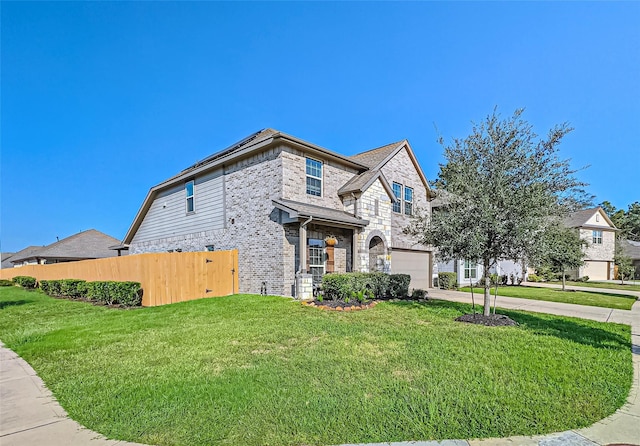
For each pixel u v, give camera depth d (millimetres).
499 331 7152
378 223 14242
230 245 14078
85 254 34000
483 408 3654
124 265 14789
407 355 5512
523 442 3086
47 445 3156
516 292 17203
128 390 4305
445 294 15430
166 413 3654
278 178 12258
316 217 11055
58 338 7340
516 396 3959
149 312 10492
